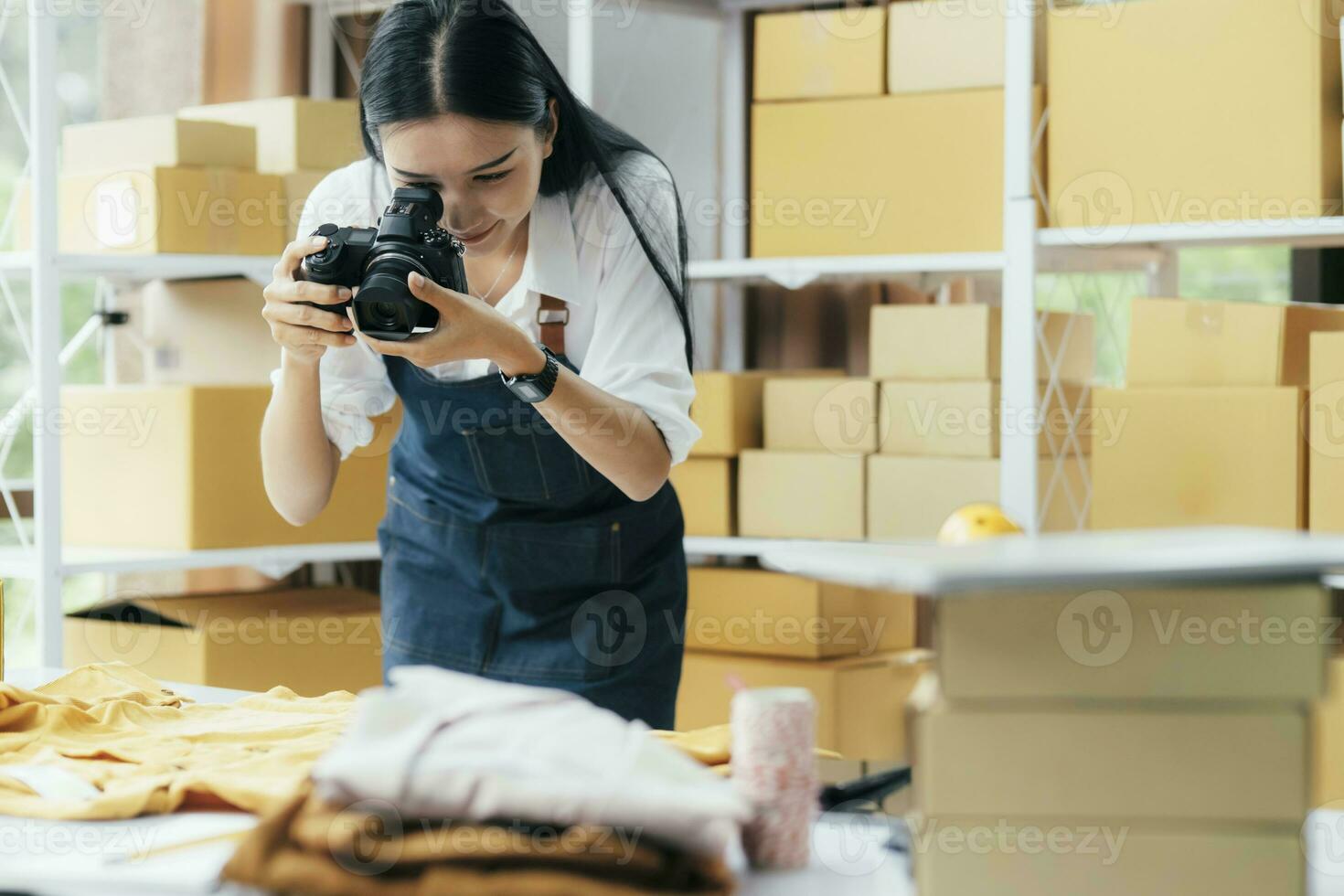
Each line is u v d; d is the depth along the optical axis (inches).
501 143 52.9
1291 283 106.3
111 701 47.7
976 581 27.5
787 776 33.9
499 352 54.9
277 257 97.0
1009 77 88.5
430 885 30.1
